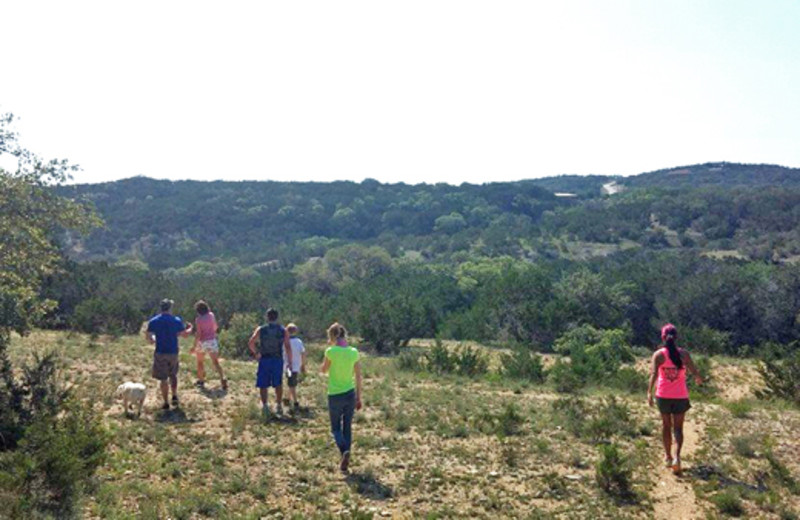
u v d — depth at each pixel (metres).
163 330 10.79
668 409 8.24
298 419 10.57
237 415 10.26
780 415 11.99
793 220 76.62
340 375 8.06
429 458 8.58
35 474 5.96
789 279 40.12
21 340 18.52
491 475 7.86
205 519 6.24
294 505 6.74
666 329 8.41
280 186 111.31
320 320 32.97
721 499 7.00
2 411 8.34
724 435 10.02
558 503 7.06
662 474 8.09
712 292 40.09
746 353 33.38
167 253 77.50
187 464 7.90
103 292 32.38
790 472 8.19
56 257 12.46
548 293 39.34
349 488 7.31
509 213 106.31
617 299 39.94
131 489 6.78
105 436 7.33
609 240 83.31
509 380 18.58
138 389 10.09
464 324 37.59
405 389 14.74
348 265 63.06
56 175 12.41
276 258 79.69
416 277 55.38
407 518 6.48
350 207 104.44
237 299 33.69
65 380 9.97
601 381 18.58
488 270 60.03
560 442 9.64
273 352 10.67
